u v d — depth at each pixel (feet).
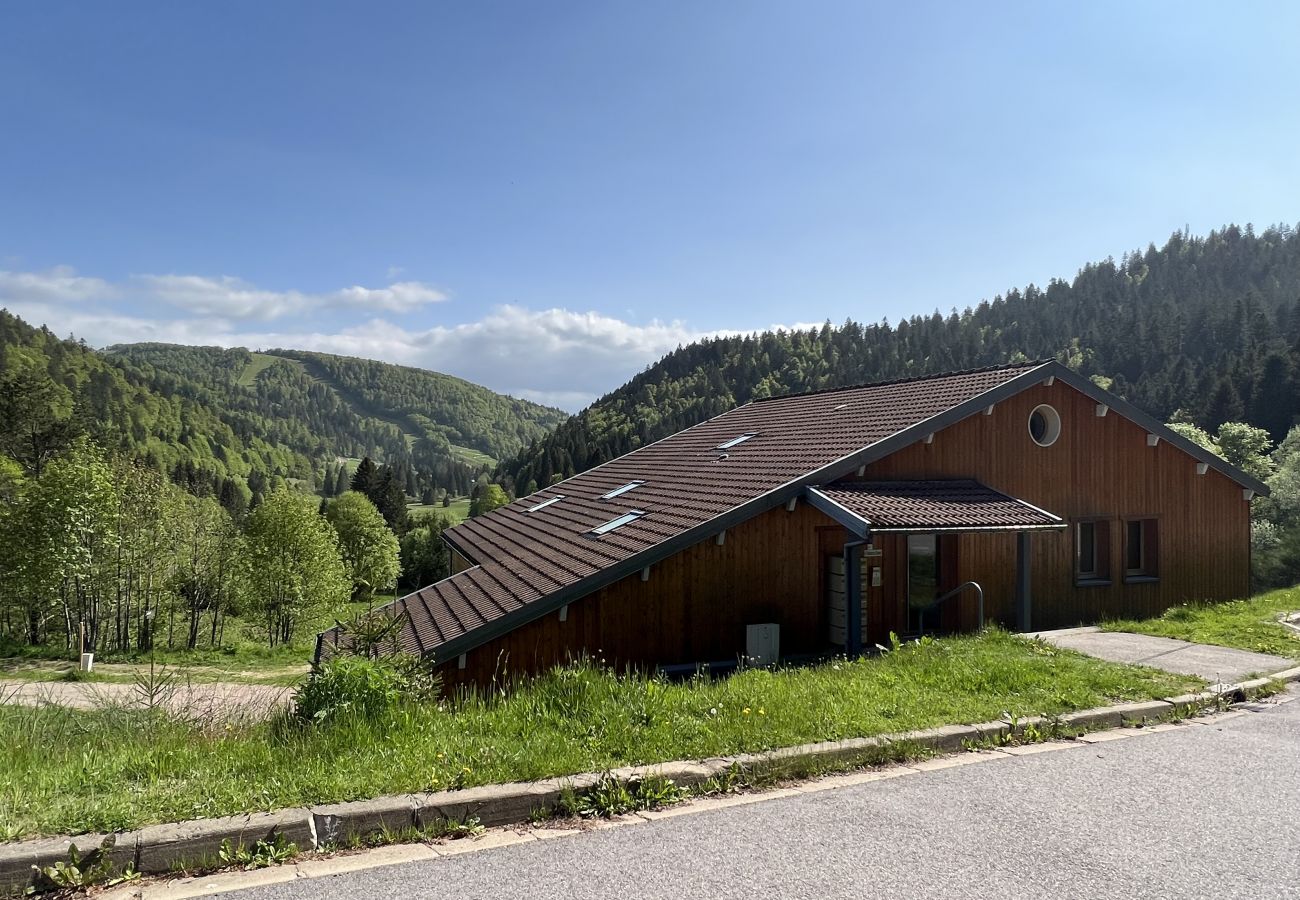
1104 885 12.17
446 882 12.20
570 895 11.76
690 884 12.12
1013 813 15.15
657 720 19.24
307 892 11.88
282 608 148.56
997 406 48.49
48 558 111.04
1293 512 95.35
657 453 73.77
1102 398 51.29
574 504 63.57
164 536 130.93
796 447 50.96
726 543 40.96
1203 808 15.42
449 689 36.22
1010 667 25.50
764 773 17.02
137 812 13.55
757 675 25.36
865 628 43.34
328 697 19.25
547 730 18.74
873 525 37.40
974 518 40.27
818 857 13.14
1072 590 50.37
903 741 18.80
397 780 15.19
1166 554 54.19
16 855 11.92
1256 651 30.71
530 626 37.45
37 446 213.46
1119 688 24.03
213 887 12.07
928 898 11.73
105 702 28.19
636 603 39.14
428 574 255.50
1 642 113.60
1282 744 19.90
